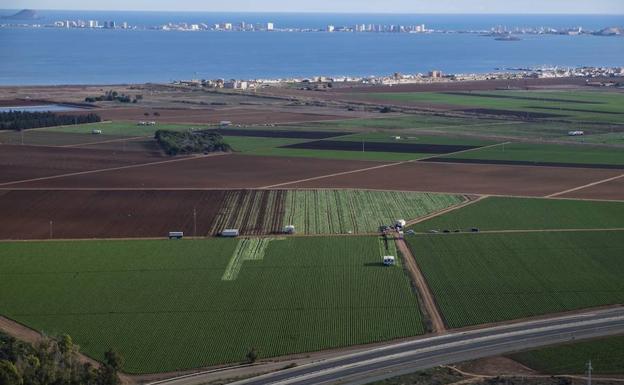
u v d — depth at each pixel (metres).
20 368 69.31
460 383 71.94
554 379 72.56
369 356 80.12
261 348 82.94
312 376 75.44
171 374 77.25
